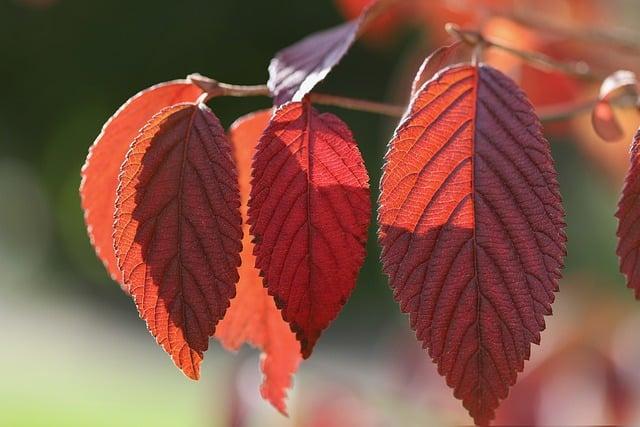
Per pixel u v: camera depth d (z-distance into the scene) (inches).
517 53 24.9
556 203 21.8
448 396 35.7
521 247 21.8
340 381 35.8
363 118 231.3
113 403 122.6
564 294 43.7
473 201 22.0
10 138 286.2
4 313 181.9
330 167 22.4
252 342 25.4
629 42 30.1
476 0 33.8
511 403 32.4
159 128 22.5
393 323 163.5
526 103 22.1
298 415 35.4
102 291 213.2
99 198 24.3
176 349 22.3
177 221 22.3
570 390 33.5
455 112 22.2
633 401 33.7
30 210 267.1
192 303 22.2
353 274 22.4
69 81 285.4
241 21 275.7
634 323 35.9
